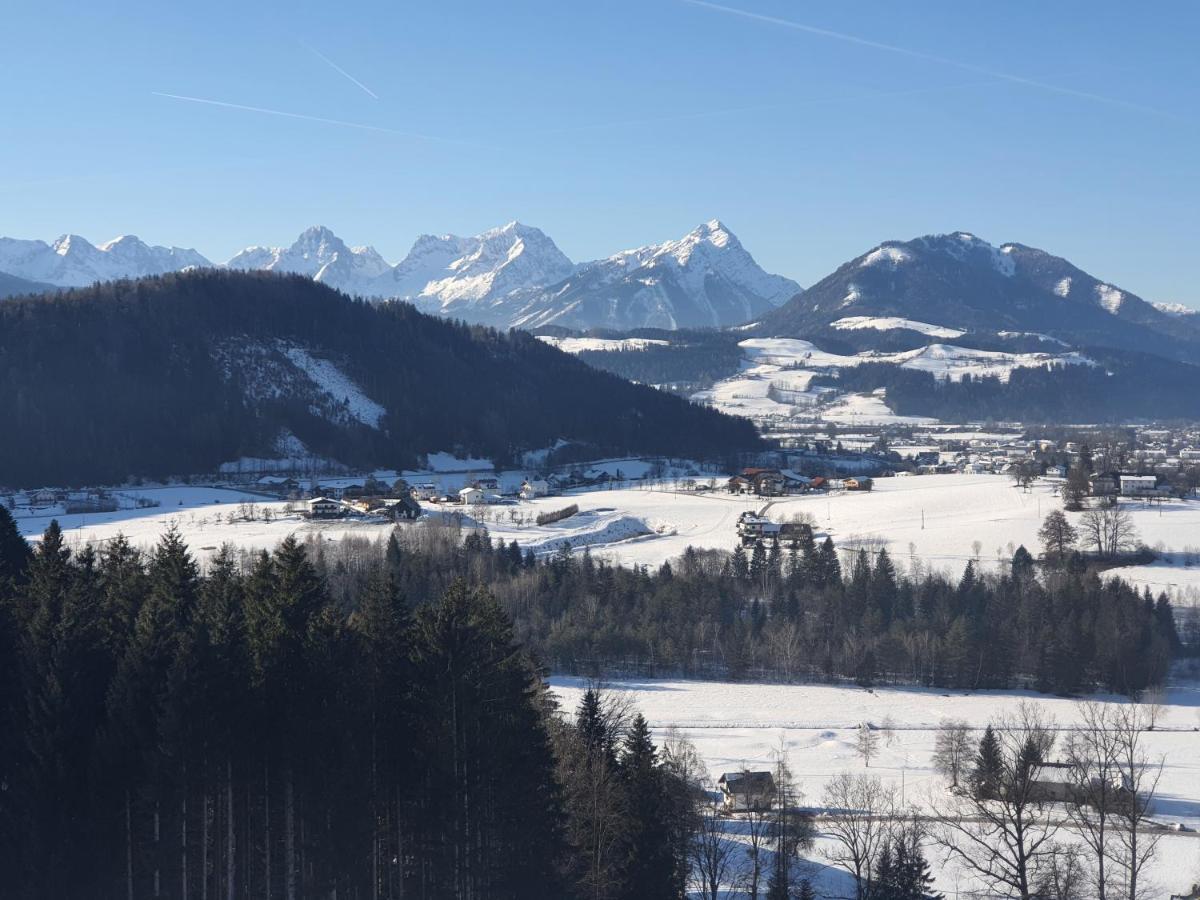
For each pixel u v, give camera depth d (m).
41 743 63.44
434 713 67.94
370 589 76.81
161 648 64.94
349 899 67.50
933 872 94.62
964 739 127.94
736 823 108.19
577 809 78.81
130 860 64.19
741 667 179.38
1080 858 95.69
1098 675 173.88
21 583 90.62
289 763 65.81
